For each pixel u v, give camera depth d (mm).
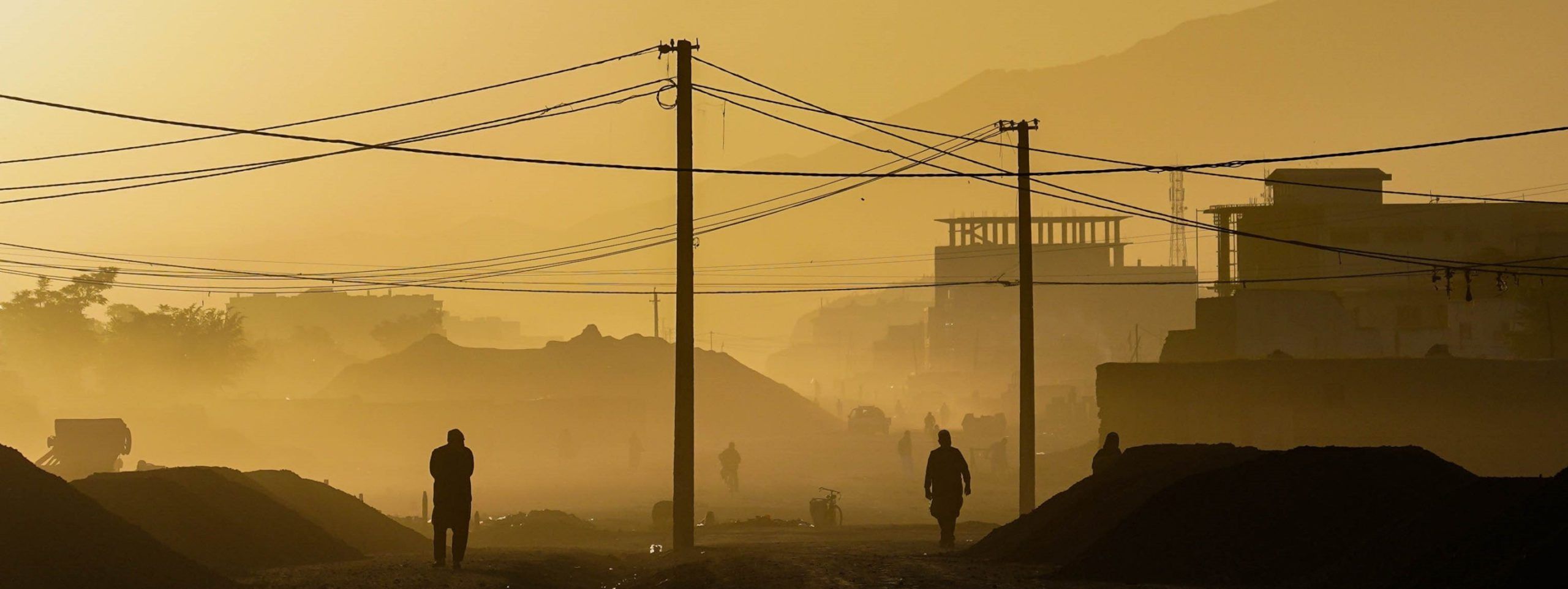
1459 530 46750
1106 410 148750
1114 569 56250
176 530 69438
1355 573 48844
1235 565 54156
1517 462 123188
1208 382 137875
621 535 114125
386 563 70125
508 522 120250
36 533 53469
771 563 66500
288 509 79750
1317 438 129875
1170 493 59281
